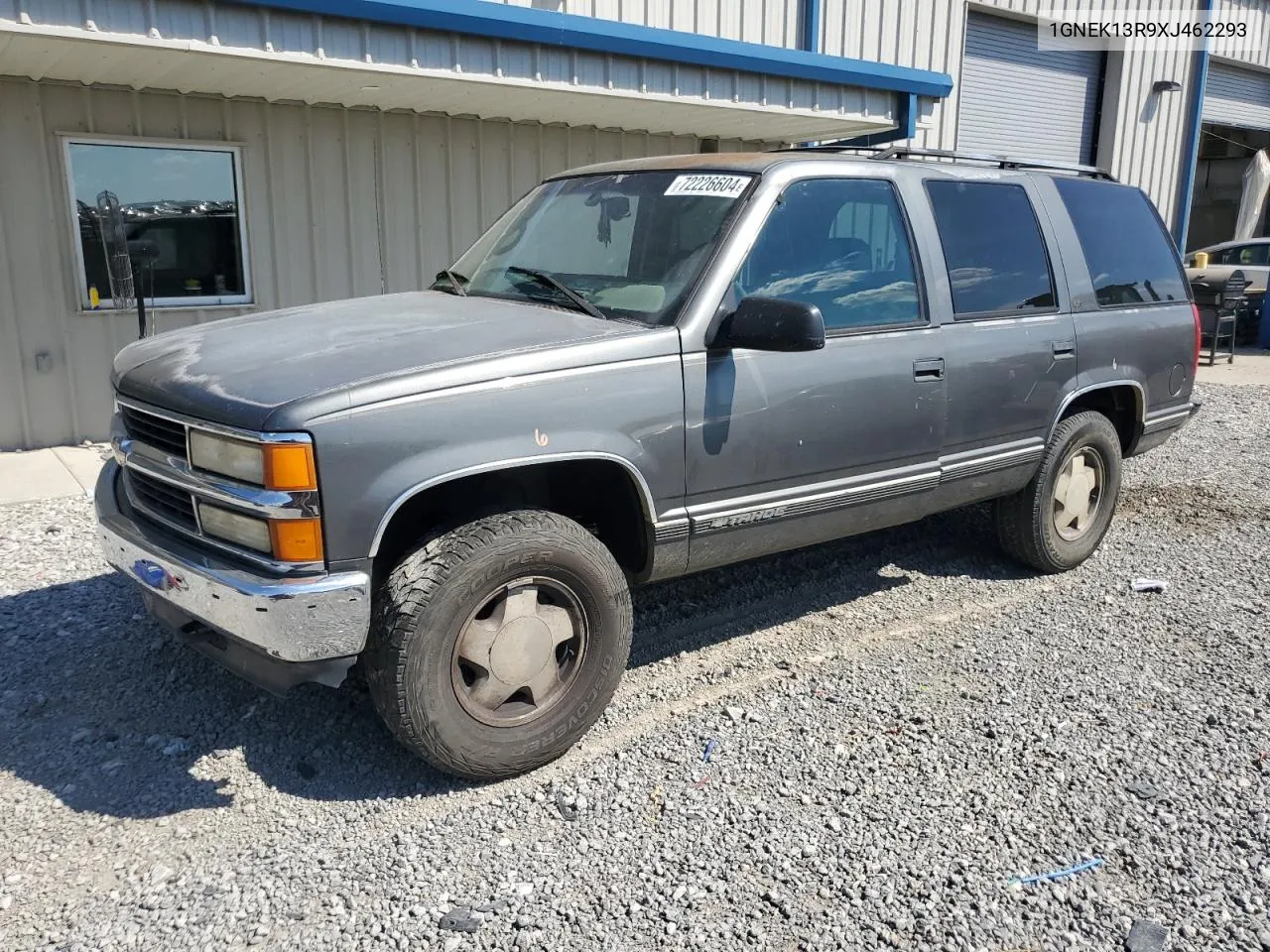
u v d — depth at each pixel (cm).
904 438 432
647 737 372
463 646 329
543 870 297
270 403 297
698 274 374
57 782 339
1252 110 2073
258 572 303
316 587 297
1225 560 573
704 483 372
